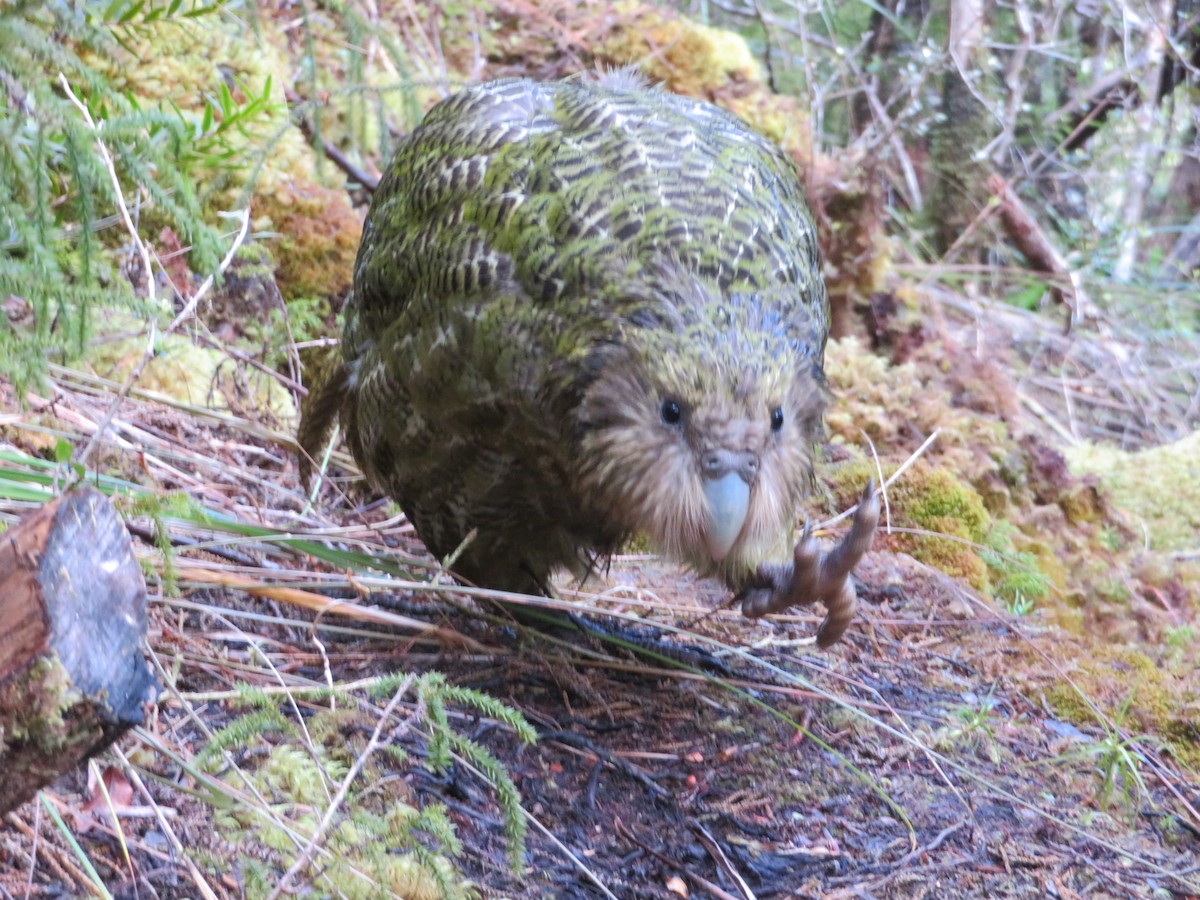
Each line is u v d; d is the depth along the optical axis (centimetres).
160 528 275
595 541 344
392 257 333
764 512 290
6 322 230
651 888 267
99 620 173
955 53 814
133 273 432
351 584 329
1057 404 741
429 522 350
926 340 638
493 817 279
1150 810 316
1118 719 346
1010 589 462
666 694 342
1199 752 350
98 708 170
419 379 318
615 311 287
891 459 503
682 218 294
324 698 296
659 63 709
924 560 456
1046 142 932
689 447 280
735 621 385
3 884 227
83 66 222
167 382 417
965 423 543
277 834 237
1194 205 1012
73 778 251
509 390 301
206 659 296
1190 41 921
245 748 275
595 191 299
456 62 678
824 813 299
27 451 352
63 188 376
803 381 297
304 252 497
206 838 243
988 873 283
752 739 325
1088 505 545
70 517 175
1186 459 595
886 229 861
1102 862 291
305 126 547
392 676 263
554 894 260
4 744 170
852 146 727
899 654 380
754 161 322
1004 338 787
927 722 340
